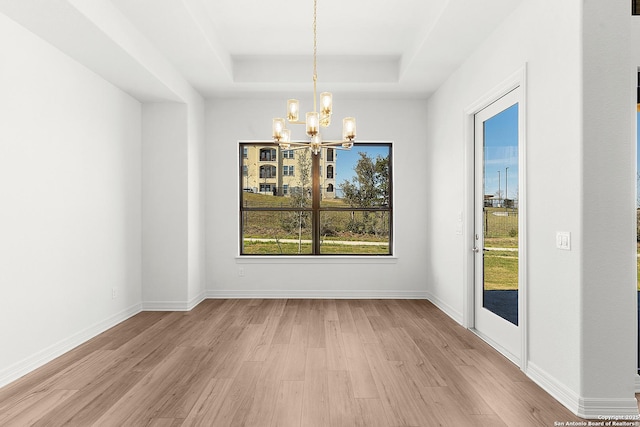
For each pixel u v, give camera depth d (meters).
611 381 2.39
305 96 5.59
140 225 5.03
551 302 2.71
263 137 5.71
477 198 4.15
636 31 2.62
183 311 5.01
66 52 3.47
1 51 2.82
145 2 3.17
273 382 2.88
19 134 2.99
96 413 2.43
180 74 4.75
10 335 2.91
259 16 3.92
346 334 4.04
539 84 2.85
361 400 2.60
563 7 2.56
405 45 4.58
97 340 3.85
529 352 3.01
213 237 5.73
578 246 2.42
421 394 2.68
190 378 2.95
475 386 2.81
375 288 5.75
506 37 3.34
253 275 5.75
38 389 2.76
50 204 3.34
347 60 5.04
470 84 4.12
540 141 2.84
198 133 5.45
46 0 2.62
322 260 5.75
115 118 4.40
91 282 3.95
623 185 2.39
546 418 2.37
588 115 2.38
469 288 4.25
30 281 3.11
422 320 4.58
